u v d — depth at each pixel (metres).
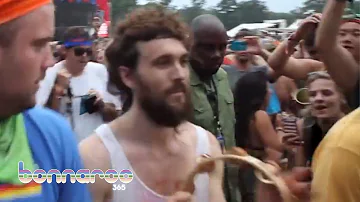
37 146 1.45
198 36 3.18
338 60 2.59
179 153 1.94
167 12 1.89
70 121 3.80
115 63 1.92
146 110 1.87
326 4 2.60
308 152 2.89
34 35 1.33
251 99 3.46
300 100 3.12
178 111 1.86
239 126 3.48
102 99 3.80
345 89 2.62
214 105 3.26
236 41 4.41
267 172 1.54
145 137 1.89
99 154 1.86
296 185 1.56
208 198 1.90
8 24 1.29
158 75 1.83
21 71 1.33
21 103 1.36
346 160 1.70
